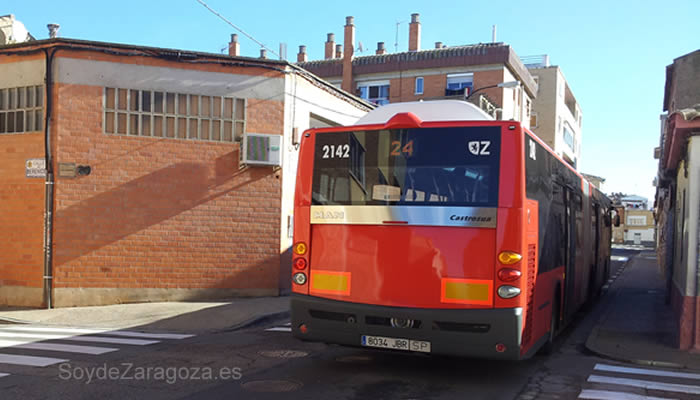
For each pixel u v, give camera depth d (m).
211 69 14.77
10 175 14.17
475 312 6.19
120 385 6.31
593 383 6.91
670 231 15.43
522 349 6.22
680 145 9.65
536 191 7.12
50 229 13.77
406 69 36.59
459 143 6.55
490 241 6.27
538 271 7.20
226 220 14.69
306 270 7.04
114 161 14.07
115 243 14.00
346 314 6.72
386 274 6.59
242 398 5.82
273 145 14.77
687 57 22.92
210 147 14.66
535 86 41.53
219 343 9.28
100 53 14.09
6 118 14.31
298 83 15.93
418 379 6.79
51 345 8.94
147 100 14.34
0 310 13.32
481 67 34.97
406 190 6.64
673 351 8.82
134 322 11.86
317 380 6.63
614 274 27.52
